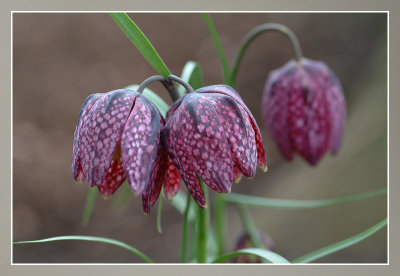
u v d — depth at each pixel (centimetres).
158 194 39
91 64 71
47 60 70
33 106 67
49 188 64
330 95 46
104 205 65
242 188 68
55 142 66
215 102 38
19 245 61
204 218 43
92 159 38
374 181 61
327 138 46
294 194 64
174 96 40
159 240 63
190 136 38
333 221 61
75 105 68
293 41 46
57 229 62
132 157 38
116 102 38
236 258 48
